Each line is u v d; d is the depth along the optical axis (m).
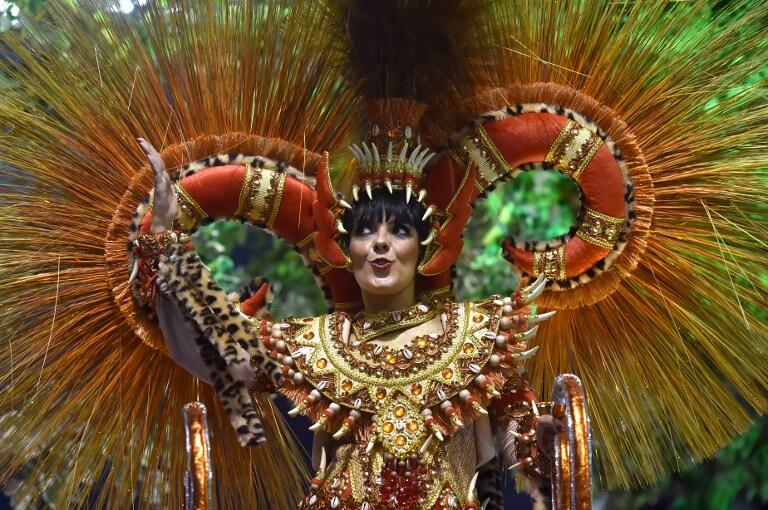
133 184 3.75
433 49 3.73
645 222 3.83
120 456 3.80
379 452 3.36
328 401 3.42
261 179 3.79
